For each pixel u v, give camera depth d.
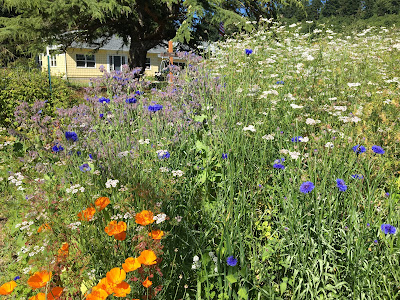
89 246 2.08
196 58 5.23
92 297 1.59
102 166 2.71
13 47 20.98
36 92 8.98
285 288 1.98
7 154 4.35
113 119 3.83
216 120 3.60
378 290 1.95
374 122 3.29
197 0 15.17
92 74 29.22
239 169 2.80
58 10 14.55
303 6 18.72
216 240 2.46
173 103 4.12
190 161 3.22
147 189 2.17
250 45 6.98
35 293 2.34
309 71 4.75
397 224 2.16
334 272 2.12
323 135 3.03
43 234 2.05
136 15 17.98
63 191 2.66
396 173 2.85
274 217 2.55
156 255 1.89
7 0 14.84
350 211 2.27
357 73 5.21
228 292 1.95
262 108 3.74
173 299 2.12
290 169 2.61
